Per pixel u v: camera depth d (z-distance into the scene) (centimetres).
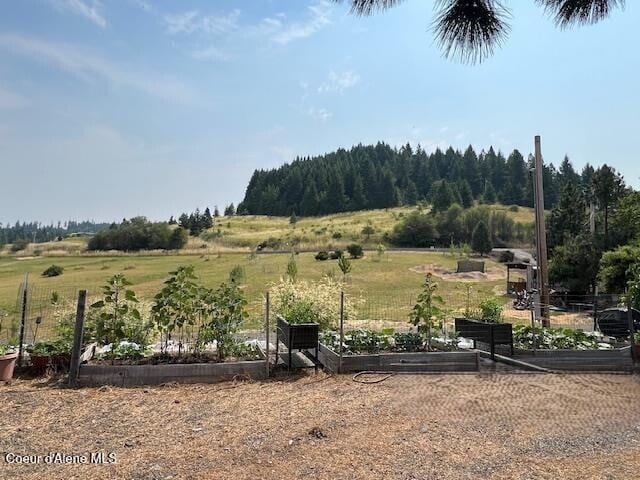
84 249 6712
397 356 663
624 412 478
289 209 12938
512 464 343
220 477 319
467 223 6638
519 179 10588
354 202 11856
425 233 6650
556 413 473
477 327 775
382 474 324
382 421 443
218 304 662
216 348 702
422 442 388
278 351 753
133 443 384
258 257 4725
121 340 666
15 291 2655
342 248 5912
